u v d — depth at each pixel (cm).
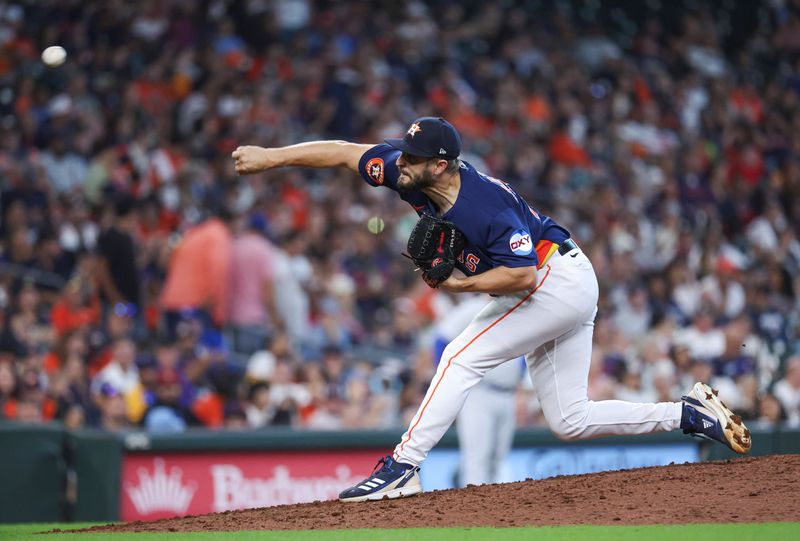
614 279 4691
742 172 6138
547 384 1752
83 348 3419
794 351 3825
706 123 6288
